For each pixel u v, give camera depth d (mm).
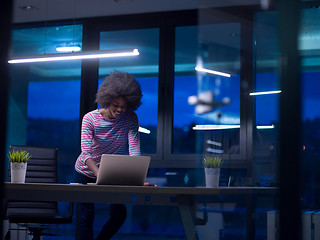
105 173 2486
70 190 2379
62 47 5809
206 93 5184
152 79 8703
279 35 1207
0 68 1138
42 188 2414
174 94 5254
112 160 2475
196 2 5016
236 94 5027
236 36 5051
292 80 1190
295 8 1183
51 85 9969
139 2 5020
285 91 1199
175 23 5266
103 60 5633
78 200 2400
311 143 4344
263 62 4852
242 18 5016
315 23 4609
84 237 3154
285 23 1194
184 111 6031
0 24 1134
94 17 5520
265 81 4801
